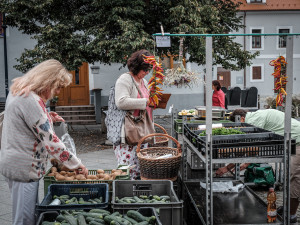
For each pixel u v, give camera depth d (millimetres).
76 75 16828
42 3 10414
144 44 9523
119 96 3752
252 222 3256
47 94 2541
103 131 12359
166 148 4328
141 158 3645
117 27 10562
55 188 3041
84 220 2443
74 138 11305
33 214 2568
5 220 4160
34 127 2398
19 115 2387
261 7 31234
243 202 3846
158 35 3410
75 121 15227
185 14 10492
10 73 16641
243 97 9172
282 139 3326
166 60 13547
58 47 10625
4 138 2457
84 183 3254
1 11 10852
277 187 5438
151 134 3820
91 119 15539
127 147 3973
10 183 2525
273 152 3203
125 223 2410
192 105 17734
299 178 3922
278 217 3355
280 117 4289
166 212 2695
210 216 3143
